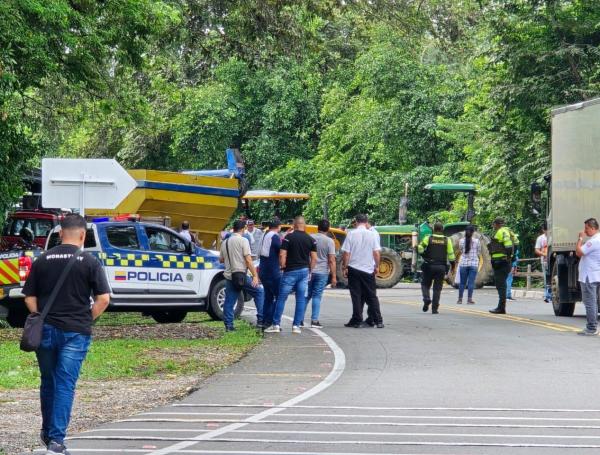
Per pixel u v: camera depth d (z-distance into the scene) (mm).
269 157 78812
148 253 31688
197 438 13758
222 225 43500
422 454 12586
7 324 31297
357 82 71438
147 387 19000
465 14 64000
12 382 19453
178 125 77562
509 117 52750
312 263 28672
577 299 33094
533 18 49531
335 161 73875
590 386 18219
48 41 28141
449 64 71500
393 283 53031
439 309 38062
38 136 39406
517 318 33250
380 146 69688
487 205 55031
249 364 21875
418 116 68250
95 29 30516
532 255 55781
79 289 12680
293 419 15117
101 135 73062
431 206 68000
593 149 30125
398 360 22094
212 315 33000
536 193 35844
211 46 37625
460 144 63844
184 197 42156
